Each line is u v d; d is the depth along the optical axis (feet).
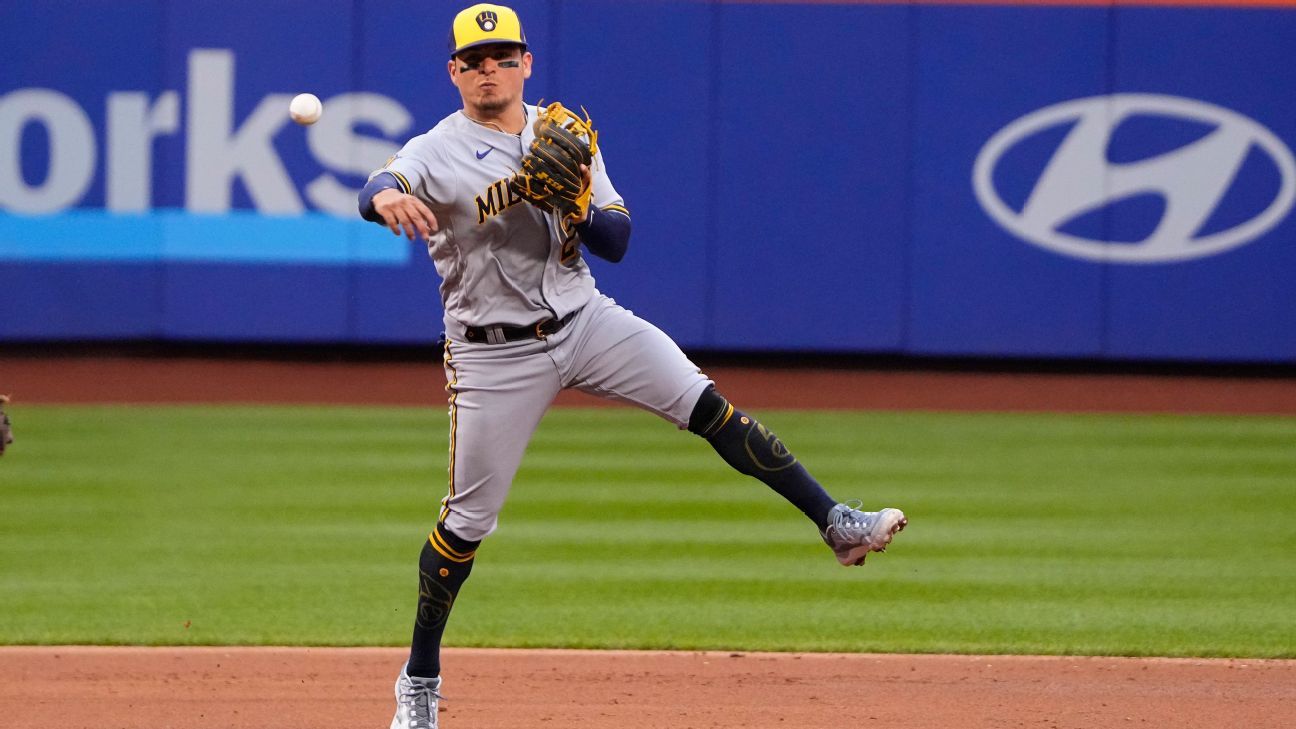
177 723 58.18
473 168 48.06
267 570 86.84
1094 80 178.91
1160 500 110.83
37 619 75.51
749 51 179.32
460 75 48.34
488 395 50.34
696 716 59.82
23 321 181.98
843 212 180.86
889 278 181.47
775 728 58.13
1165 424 149.69
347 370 179.93
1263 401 166.91
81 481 114.01
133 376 173.47
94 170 180.65
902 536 97.66
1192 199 179.42
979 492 112.78
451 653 69.82
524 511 104.47
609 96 179.52
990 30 178.91
